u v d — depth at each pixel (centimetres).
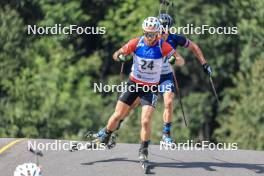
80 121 6612
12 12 6850
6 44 6775
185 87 7212
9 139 3434
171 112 3030
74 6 7069
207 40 6694
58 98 6650
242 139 6025
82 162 3022
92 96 6775
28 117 6550
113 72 7288
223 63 6756
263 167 3030
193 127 6744
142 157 2867
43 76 6738
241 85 6469
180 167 2977
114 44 7250
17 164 2986
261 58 6362
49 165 2970
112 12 7062
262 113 6044
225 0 6781
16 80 6669
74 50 7175
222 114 6812
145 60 2788
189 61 6856
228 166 3028
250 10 6825
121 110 2916
